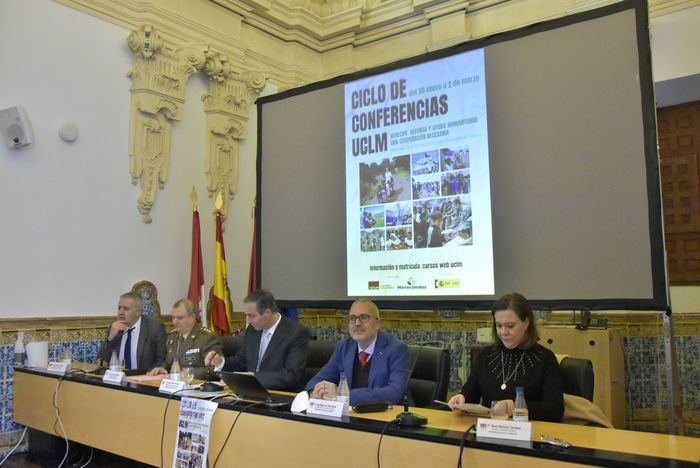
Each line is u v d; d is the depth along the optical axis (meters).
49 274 4.46
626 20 3.53
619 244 3.46
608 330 4.43
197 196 5.64
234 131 5.98
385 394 2.59
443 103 4.36
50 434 3.72
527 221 3.86
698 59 4.69
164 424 2.70
